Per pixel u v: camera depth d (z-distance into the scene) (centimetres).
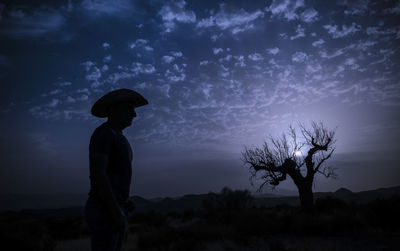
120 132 224
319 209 2331
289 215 1495
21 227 1034
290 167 2389
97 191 193
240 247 1003
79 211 7806
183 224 2264
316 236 1179
